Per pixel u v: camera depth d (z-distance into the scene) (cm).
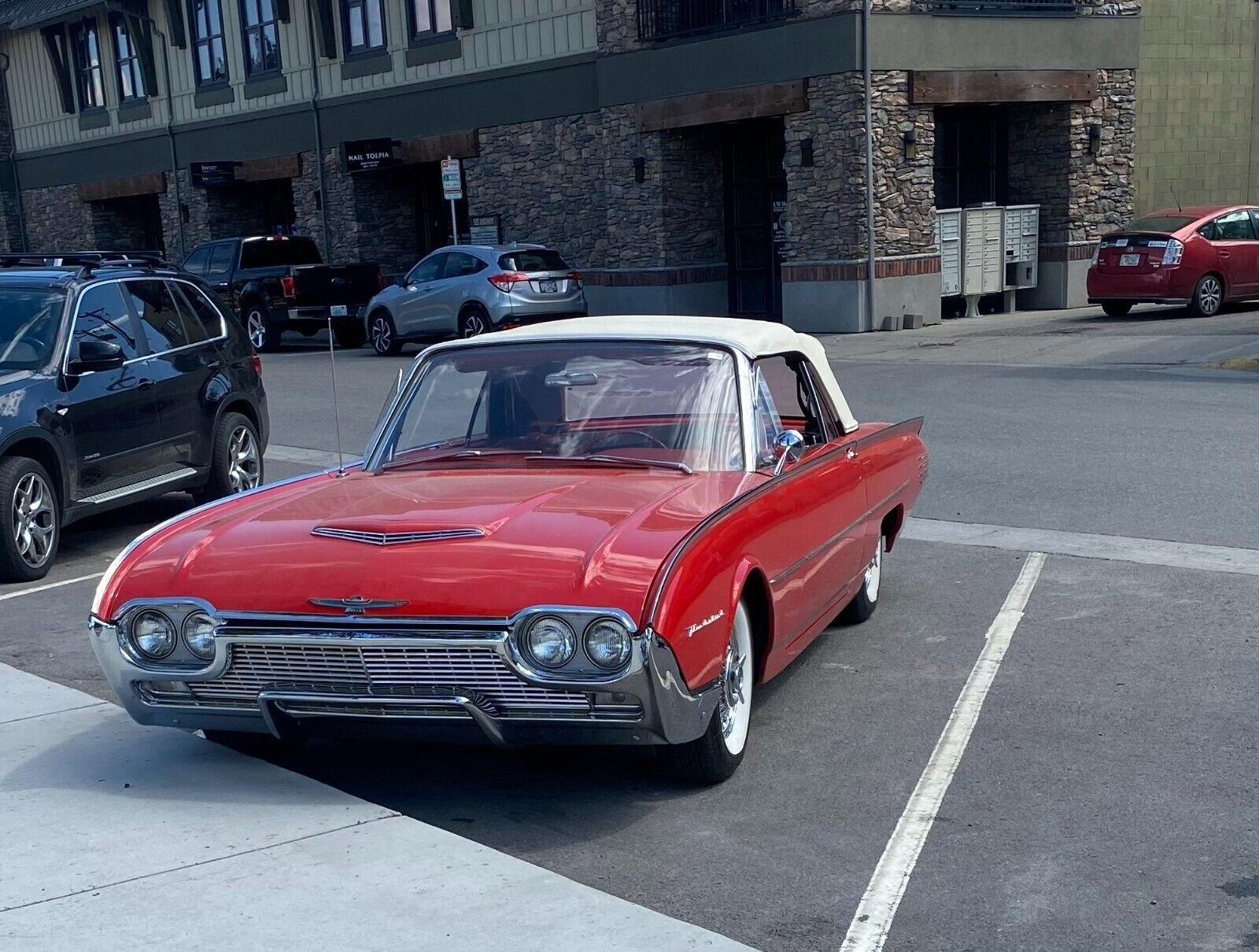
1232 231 2145
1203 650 634
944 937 378
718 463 536
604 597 423
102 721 573
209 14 3306
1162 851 429
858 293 2150
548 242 2681
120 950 371
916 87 2145
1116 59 2342
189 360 1028
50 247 3991
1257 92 2738
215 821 459
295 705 451
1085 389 1476
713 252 2491
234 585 458
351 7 2988
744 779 500
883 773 502
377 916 387
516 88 2667
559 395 562
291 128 3153
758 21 2211
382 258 3088
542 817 470
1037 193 2417
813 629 584
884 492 675
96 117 3691
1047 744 525
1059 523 898
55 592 839
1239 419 1242
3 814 470
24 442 876
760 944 377
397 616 433
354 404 1694
